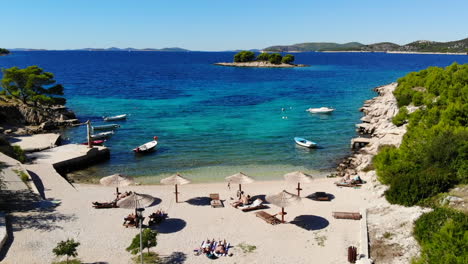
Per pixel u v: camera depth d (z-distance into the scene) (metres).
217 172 41.34
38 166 38.97
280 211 29.33
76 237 24.06
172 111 80.38
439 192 26.38
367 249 21.67
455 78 57.47
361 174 38.72
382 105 73.00
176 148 51.41
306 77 165.50
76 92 109.06
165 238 24.48
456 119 39.03
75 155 43.78
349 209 29.00
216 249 22.58
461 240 17.77
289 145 52.97
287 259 21.84
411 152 33.53
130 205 25.08
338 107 85.69
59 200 30.45
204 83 139.00
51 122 63.38
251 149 50.84
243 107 86.12
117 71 199.38
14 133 56.06
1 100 65.81
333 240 24.05
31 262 20.53
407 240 21.56
